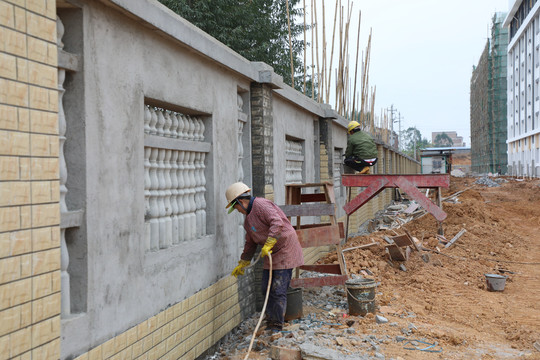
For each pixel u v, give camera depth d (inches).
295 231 250.7
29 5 106.0
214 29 767.7
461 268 386.3
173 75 185.5
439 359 199.6
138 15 151.5
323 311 265.6
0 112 98.2
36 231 107.3
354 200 422.3
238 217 257.6
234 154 250.2
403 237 366.3
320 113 432.5
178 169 198.4
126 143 154.7
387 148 927.0
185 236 203.3
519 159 1990.7
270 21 882.8
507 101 2194.9
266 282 227.1
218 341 225.8
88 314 134.2
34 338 106.6
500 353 214.2
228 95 241.8
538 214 789.2
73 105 133.7
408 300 293.1
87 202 134.4
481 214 597.3
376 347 202.4
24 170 104.2
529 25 1797.5
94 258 137.2
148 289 166.2
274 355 193.6
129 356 153.6
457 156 4463.6
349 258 375.9
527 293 335.0
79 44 133.3
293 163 381.4
